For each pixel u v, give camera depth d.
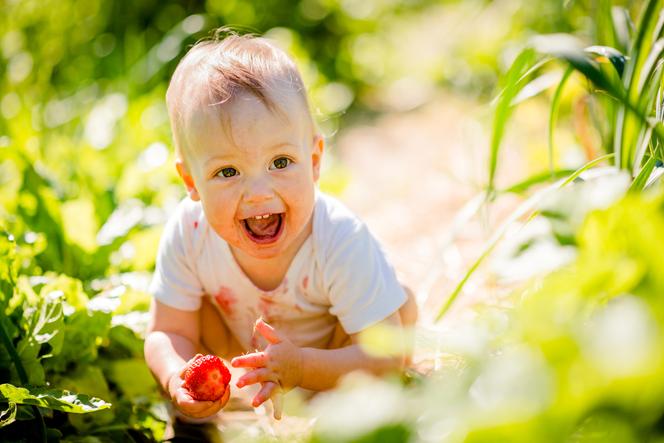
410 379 1.75
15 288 1.81
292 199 1.64
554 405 0.75
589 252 1.01
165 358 1.76
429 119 4.34
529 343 0.86
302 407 1.63
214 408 1.53
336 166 3.46
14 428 1.58
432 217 3.18
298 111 1.67
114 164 2.94
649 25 1.55
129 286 2.05
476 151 3.32
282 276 1.78
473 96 4.57
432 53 5.22
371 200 3.41
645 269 0.90
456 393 0.86
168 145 3.14
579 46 1.40
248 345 1.90
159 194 2.62
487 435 0.74
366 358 1.67
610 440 0.81
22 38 4.04
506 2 4.73
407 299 1.90
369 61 4.95
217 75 1.64
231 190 1.62
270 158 1.62
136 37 4.29
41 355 1.79
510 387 0.78
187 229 1.83
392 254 2.87
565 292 0.91
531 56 1.72
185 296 1.84
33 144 3.06
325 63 4.80
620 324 0.77
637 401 0.77
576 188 1.91
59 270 2.22
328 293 1.78
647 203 0.96
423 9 6.12
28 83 3.86
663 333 0.76
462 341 0.98
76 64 4.17
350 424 0.83
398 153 3.89
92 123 3.35
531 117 3.77
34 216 2.29
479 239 2.89
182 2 4.54
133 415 1.86
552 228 1.92
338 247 1.74
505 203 3.13
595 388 0.74
